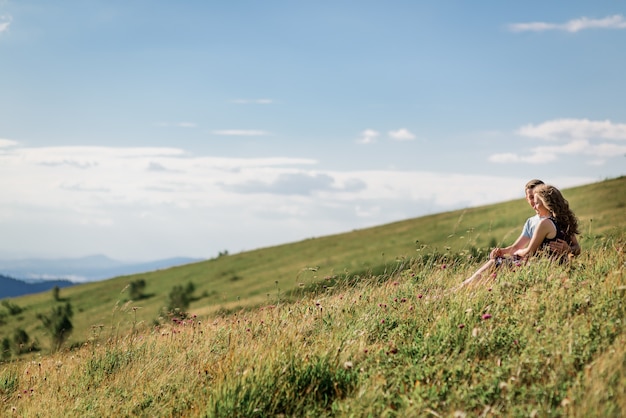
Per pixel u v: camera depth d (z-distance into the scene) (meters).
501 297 7.73
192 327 11.63
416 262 11.20
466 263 11.26
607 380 5.18
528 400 5.29
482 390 5.55
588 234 10.75
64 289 68.00
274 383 6.44
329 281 11.62
